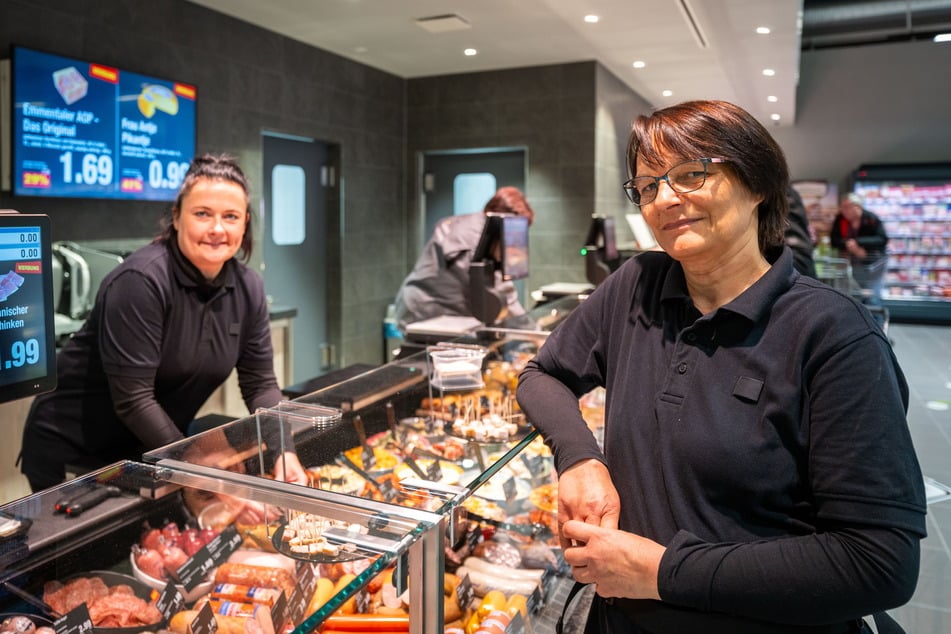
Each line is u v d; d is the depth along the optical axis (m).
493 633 1.18
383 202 5.98
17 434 2.67
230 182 1.71
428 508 0.95
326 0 4.02
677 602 0.83
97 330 1.78
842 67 9.36
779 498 0.86
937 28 7.77
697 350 0.93
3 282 1.05
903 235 8.95
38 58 3.16
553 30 4.68
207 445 1.15
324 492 0.98
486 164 6.08
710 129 0.89
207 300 1.79
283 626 0.79
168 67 3.92
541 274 5.88
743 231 0.91
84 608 0.83
